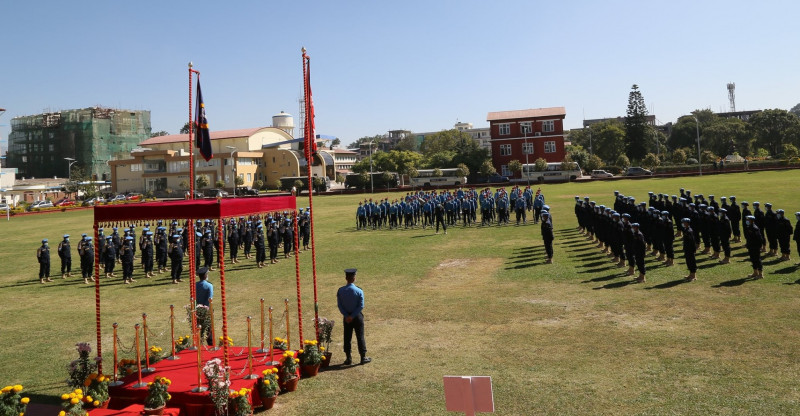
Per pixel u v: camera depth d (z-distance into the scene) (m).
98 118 130.00
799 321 11.67
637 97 92.56
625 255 18.52
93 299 18.75
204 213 9.23
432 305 15.16
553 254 22.06
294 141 101.69
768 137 105.00
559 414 8.18
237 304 16.80
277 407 9.09
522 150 86.25
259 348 11.68
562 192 55.22
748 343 10.62
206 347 11.85
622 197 28.31
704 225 19.86
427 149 130.88
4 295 20.02
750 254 15.62
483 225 34.22
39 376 11.06
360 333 10.98
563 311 13.71
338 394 9.50
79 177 110.44
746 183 48.97
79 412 8.45
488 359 10.71
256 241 23.70
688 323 12.07
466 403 6.05
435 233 31.88
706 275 16.42
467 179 86.81
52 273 25.12
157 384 8.71
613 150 102.38
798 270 16.19
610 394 8.77
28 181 107.31
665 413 8.01
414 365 10.67
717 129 107.69
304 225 28.42
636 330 11.87
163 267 24.77
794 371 9.22
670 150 119.19
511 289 16.47
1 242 38.59
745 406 8.06
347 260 23.92
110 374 10.73
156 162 102.25
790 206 29.86
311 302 16.58
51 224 52.03
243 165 96.31
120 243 24.08
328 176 107.25
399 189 82.06
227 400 8.66
